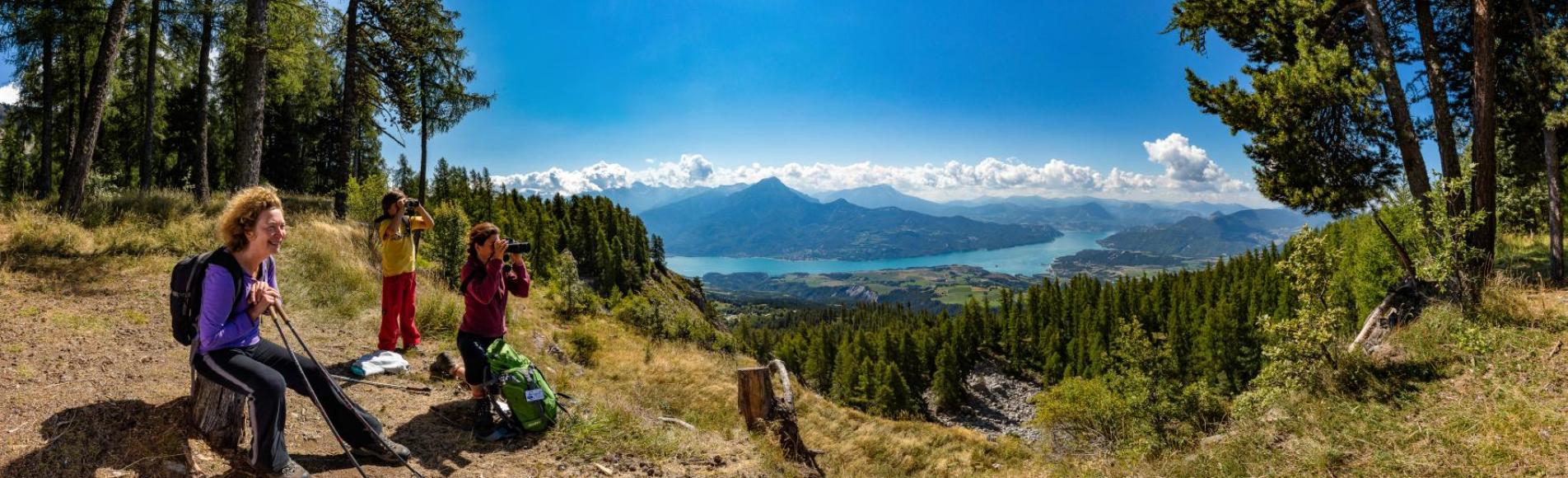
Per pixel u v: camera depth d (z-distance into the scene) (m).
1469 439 5.11
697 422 7.74
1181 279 96.81
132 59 22.47
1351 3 10.93
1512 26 11.20
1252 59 12.86
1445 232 7.70
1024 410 78.50
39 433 3.23
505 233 35.69
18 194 10.67
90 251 8.12
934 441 12.61
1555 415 5.04
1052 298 102.06
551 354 10.35
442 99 21.72
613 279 52.09
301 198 22.59
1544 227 14.48
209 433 3.52
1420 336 7.23
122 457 3.20
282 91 20.48
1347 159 10.34
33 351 4.49
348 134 17.77
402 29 18.80
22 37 19.42
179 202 12.59
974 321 99.25
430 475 3.86
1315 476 5.27
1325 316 7.02
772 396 6.88
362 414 3.72
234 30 13.27
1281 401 6.90
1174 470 6.35
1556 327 6.73
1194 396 8.33
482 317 4.75
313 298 8.10
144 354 4.92
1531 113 11.29
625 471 4.45
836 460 9.04
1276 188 11.48
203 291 2.97
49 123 20.70
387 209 6.08
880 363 70.81
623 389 9.35
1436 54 10.54
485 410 4.71
